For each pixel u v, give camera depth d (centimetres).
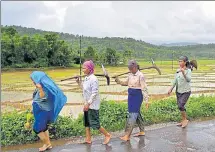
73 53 6162
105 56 6009
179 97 859
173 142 723
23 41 5709
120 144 710
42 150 669
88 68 689
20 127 739
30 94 2238
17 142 726
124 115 881
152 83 2781
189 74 843
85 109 689
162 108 971
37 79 646
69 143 726
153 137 762
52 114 664
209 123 905
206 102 1045
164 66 5278
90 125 698
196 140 738
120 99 1819
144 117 895
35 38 5862
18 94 2238
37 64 5750
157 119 920
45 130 663
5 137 719
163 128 849
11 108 1576
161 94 1944
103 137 774
